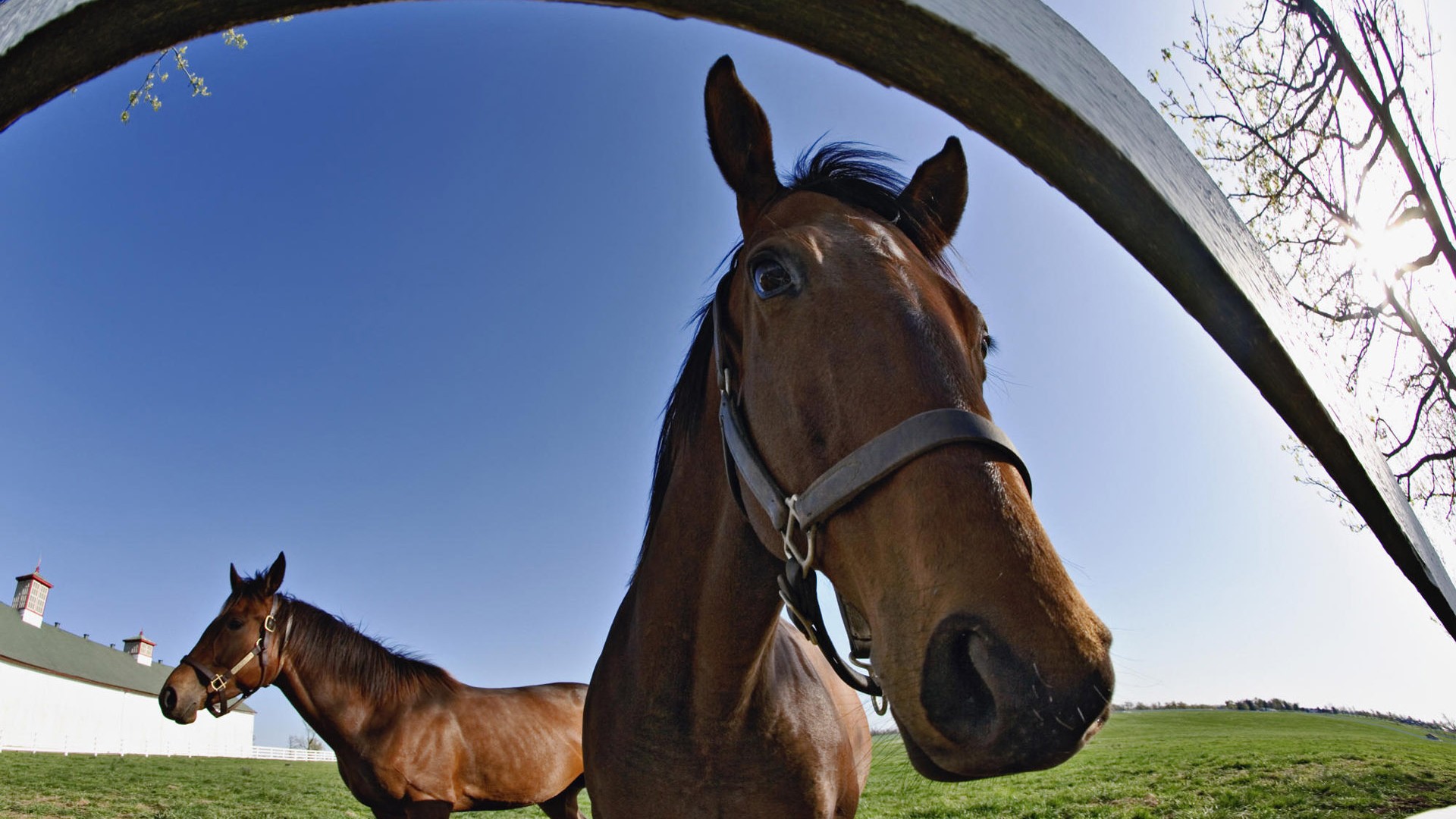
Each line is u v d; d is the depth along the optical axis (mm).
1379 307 1570
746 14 534
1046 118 506
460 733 5613
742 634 1598
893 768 1899
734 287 1522
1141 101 563
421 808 5293
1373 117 1740
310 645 5363
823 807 1798
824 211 1391
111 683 41125
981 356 1351
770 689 1773
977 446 953
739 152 1529
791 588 1235
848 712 2449
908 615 892
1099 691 765
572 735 6348
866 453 996
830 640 1248
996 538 857
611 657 1971
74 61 536
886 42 519
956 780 887
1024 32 514
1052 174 537
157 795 14945
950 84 525
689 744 1690
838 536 1056
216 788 17031
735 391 1443
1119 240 537
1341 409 594
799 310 1212
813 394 1134
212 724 48031
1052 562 853
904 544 922
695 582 1687
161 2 516
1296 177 1789
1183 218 505
